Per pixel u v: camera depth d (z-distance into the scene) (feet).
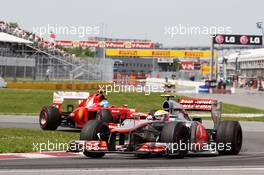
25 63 556.51
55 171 106.93
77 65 633.61
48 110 207.10
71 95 210.18
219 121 153.48
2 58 533.14
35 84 492.54
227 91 595.47
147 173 106.01
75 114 203.31
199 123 141.69
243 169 114.83
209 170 112.06
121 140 131.75
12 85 479.82
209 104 151.64
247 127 265.13
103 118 189.37
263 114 346.95
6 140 162.20
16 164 118.42
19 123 245.04
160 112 140.36
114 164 119.55
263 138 207.51
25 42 590.96
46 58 586.86
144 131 133.69
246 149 165.48
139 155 140.46
